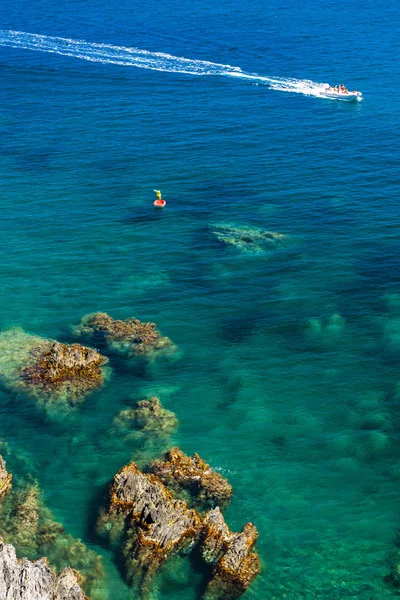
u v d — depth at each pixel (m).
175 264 74.38
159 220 82.56
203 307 67.56
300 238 78.12
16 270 73.31
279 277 71.69
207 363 60.44
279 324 65.06
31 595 38.16
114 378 58.47
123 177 92.56
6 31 152.88
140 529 44.41
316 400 56.44
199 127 106.50
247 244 77.06
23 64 133.00
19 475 49.75
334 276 71.56
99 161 96.75
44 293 69.69
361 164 94.31
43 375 57.81
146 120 109.19
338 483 49.31
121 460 50.84
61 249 77.19
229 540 43.78
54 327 64.75
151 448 51.75
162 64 132.50
